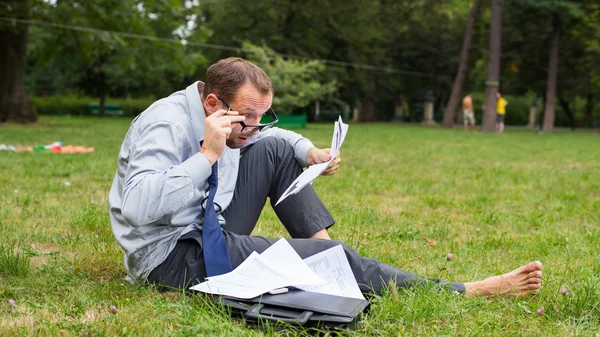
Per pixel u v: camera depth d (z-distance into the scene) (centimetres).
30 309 284
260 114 285
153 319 271
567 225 584
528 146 1827
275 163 326
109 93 4691
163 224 295
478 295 308
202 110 291
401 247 457
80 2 2291
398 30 4191
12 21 2105
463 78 3553
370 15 3769
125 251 304
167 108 290
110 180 799
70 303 294
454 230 534
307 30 3681
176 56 2664
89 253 398
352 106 4369
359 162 1173
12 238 437
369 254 418
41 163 961
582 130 3744
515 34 3509
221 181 312
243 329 260
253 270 285
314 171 305
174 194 267
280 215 331
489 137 2322
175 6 2525
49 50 2544
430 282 304
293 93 2831
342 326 256
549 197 765
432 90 4500
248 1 3631
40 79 4581
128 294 303
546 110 3158
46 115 4047
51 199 630
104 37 2266
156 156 277
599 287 322
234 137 284
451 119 3578
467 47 3494
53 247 418
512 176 992
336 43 3872
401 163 1177
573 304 305
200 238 295
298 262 289
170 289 301
